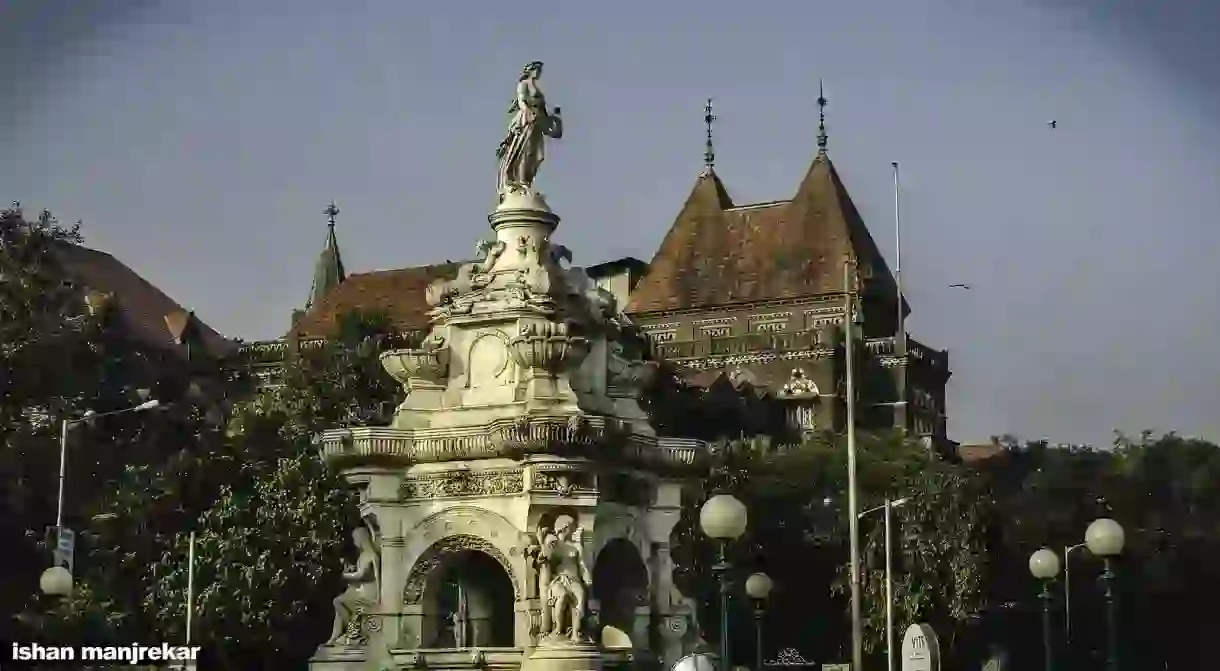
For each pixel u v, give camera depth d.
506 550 33.59
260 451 72.12
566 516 33.22
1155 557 109.56
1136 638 109.12
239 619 61.28
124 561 67.00
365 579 34.84
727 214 144.50
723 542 30.23
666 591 35.78
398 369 35.50
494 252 35.91
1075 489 112.38
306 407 72.00
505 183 36.47
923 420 132.38
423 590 34.44
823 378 128.88
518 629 33.34
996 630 99.62
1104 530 34.69
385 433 34.56
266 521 62.75
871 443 90.31
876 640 78.88
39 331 74.06
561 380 34.06
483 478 34.06
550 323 33.91
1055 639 102.88
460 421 34.59
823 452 89.06
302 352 78.81
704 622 75.19
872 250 141.12
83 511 73.00
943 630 80.88
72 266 109.94
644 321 140.62
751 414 121.50
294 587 61.91
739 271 140.00
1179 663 110.75
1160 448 120.62
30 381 73.81
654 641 35.31
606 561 36.09
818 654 85.94
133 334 113.81
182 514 70.25
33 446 73.38
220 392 98.81
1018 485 114.62
